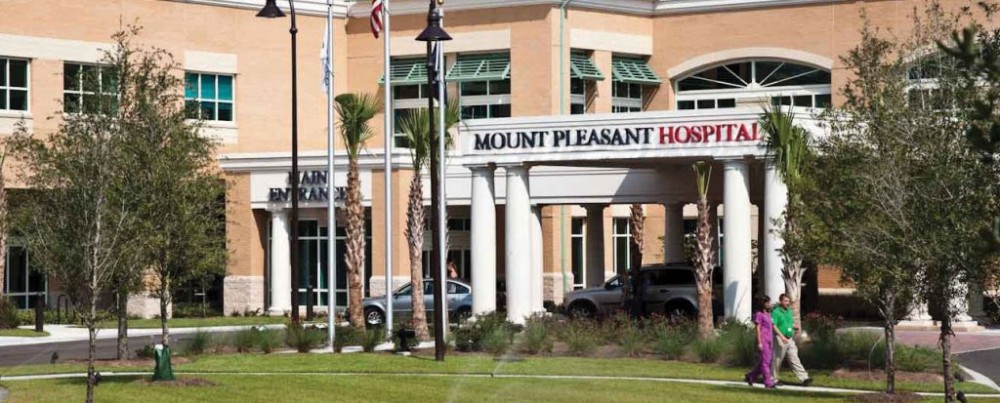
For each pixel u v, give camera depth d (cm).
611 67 5656
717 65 5656
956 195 2069
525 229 4128
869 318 4716
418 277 3878
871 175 2359
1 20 5062
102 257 2458
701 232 3512
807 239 2634
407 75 5781
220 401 2523
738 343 3173
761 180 4391
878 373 2931
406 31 5797
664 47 5753
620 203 4747
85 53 5241
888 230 2320
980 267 2030
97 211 2456
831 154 2605
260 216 5438
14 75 5106
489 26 5622
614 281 4691
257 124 5678
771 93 5550
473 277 4184
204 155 3067
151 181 2872
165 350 2825
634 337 3397
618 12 5681
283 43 5750
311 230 5434
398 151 5159
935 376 2916
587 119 4028
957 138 2217
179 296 5456
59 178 2456
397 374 2988
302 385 2766
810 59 5441
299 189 5322
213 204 3219
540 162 4134
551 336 3562
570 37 5544
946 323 2319
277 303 5359
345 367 3131
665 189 4634
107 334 4422
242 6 5647
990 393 2706
